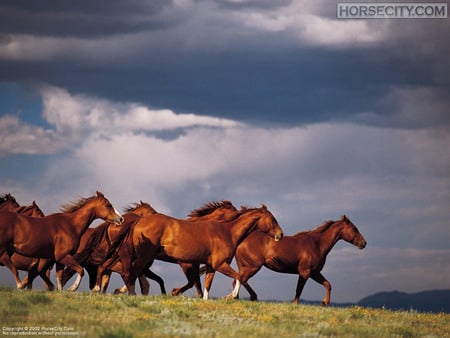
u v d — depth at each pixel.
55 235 20.55
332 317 18.33
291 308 19.50
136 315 16.45
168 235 21.00
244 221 21.95
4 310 15.88
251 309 18.56
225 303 19.16
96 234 22.34
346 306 22.05
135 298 18.64
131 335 13.52
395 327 17.52
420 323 19.47
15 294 17.81
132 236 21.19
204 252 21.22
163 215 21.33
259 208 22.22
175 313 16.75
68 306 16.70
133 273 21.22
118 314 16.39
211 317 16.98
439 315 21.28
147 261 21.20
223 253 21.39
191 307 18.06
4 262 20.73
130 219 22.39
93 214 21.11
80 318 15.60
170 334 14.26
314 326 16.80
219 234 21.45
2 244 19.95
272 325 16.14
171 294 22.36
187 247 21.00
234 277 21.38
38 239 20.30
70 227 20.84
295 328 16.02
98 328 14.53
